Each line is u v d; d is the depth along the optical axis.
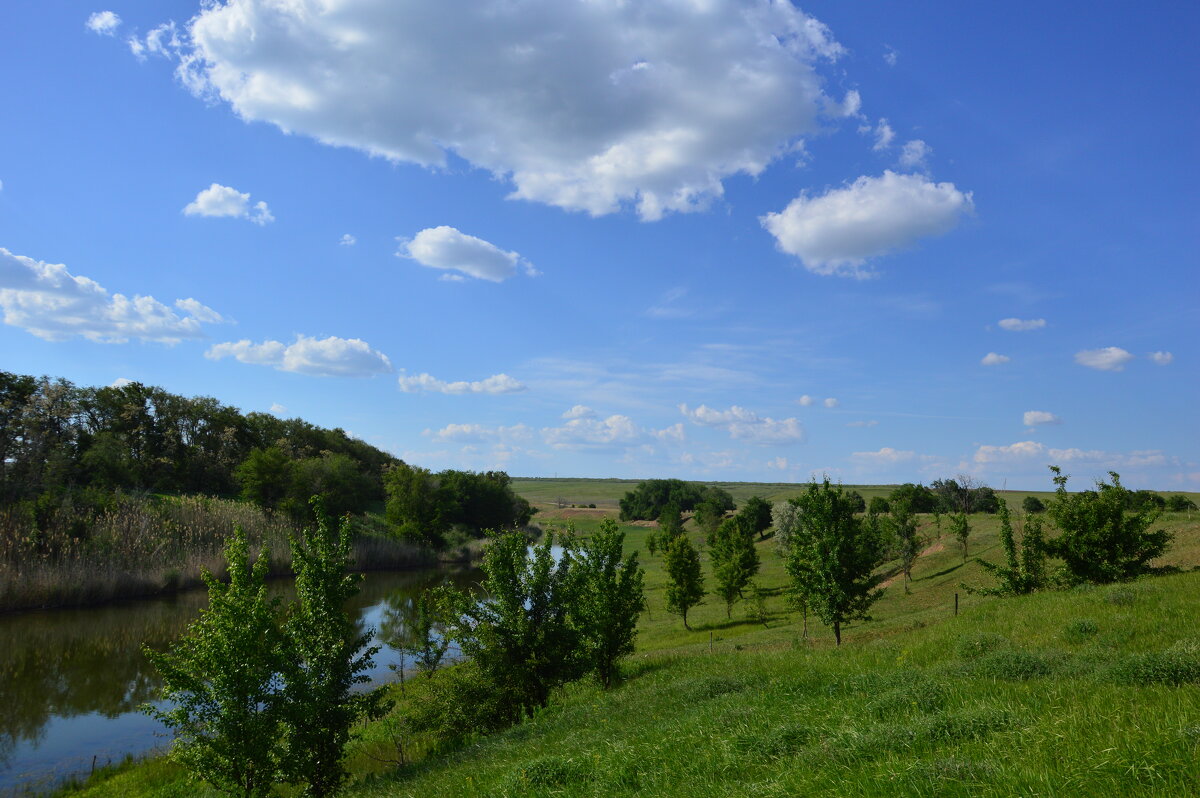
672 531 103.31
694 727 10.39
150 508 63.59
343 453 139.75
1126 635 13.70
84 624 44.34
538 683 20.11
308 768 15.43
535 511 169.38
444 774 13.02
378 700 17.09
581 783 8.81
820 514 24.95
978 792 5.19
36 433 80.50
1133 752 5.13
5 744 25.16
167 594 54.34
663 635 44.81
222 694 14.44
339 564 17.05
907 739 7.08
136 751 24.53
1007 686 9.15
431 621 22.48
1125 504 24.52
